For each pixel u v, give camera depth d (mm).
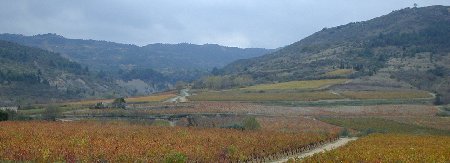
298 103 128750
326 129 85938
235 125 87188
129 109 117500
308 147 61750
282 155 54312
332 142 70188
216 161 42344
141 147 45594
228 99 142375
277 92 154875
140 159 38656
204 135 61781
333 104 126688
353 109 118125
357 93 144000
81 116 105625
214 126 89375
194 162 41156
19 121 82688
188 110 114312
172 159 38125
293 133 72625
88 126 73312
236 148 47406
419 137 65062
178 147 46625
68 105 130875
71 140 50031
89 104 133375
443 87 152625
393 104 125875
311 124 93688
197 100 143875
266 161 49062
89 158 38781
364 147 49250
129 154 40625
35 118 100875
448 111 114125
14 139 49719
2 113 90438
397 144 54406
